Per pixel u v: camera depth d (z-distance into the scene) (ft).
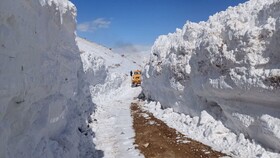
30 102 22.97
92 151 39.45
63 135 31.09
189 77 50.96
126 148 41.11
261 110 32.04
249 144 33.22
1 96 17.48
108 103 89.97
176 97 57.57
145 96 93.71
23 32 21.25
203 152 35.50
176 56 55.72
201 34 47.98
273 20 31.78
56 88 31.37
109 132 51.01
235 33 34.83
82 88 57.31
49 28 30.55
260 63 31.40
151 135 46.11
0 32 17.80
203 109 45.98
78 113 46.70
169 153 36.81
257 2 38.91
